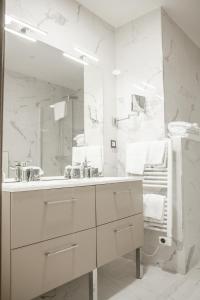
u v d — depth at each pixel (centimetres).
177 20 239
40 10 183
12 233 108
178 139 204
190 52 270
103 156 227
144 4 216
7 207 110
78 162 205
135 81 233
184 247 196
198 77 286
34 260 115
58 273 125
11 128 164
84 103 215
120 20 240
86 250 141
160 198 197
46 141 184
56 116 192
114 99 245
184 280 182
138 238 183
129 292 163
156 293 162
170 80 226
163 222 196
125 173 232
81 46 214
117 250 162
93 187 149
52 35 192
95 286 146
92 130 219
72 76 206
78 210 138
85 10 220
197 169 235
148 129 220
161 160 197
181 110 242
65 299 154
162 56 216
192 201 219
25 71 175
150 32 225
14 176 163
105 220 155
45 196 122
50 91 190
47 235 121
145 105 224
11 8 164
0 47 66
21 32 172
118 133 243
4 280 108
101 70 232
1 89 66
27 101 175
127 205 174
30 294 112
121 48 246
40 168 178
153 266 207
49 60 190
